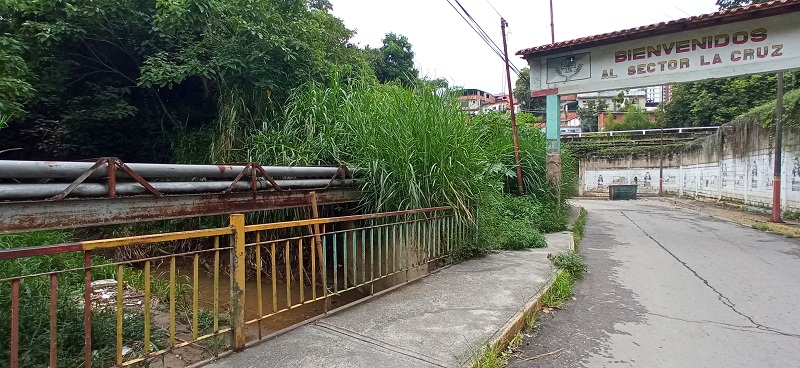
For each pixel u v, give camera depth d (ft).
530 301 15.44
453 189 19.75
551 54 41.42
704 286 19.47
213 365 10.05
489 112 41.88
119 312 8.77
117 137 31.35
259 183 17.19
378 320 13.32
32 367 9.52
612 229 39.86
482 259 22.43
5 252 6.86
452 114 21.18
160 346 12.13
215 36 29.40
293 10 32.65
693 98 108.68
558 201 39.45
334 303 19.70
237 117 27.66
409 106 20.61
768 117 50.42
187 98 34.30
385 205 19.25
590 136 120.16
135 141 32.14
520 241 25.59
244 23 27.53
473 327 12.82
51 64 29.25
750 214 50.26
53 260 18.17
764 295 17.98
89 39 29.04
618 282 20.25
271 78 28.40
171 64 27.68
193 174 14.88
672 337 13.39
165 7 27.22
